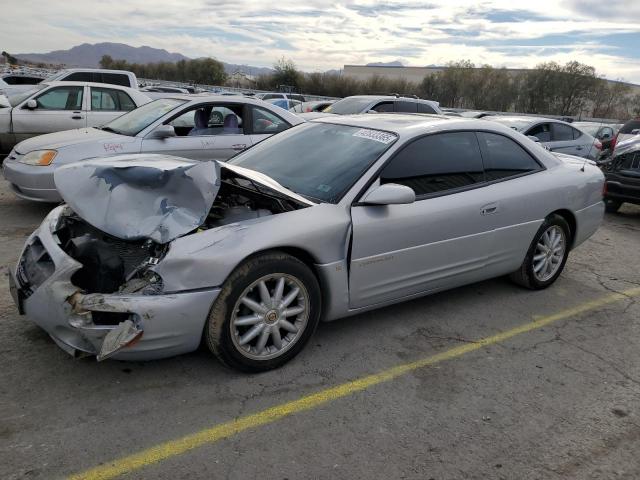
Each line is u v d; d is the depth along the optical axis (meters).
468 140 4.25
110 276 3.02
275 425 2.82
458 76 54.03
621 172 8.40
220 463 2.52
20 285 3.07
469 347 3.83
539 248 4.81
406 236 3.71
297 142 4.36
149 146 6.55
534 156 4.71
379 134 3.99
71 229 3.45
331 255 3.40
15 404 2.84
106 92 10.05
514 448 2.77
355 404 3.05
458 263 4.12
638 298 5.02
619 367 3.69
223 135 7.07
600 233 7.61
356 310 3.68
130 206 3.09
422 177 3.89
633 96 50.84
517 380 3.43
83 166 3.40
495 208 4.22
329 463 2.56
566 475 2.60
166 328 2.85
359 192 3.58
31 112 9.41
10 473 2.36
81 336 2.81
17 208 6.96
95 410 2.83
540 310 4.57
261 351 3.24
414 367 3.50
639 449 2.82
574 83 50.00
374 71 83.56
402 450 2.69
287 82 56.97
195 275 2.89
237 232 3.08
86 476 2.38
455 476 2.54
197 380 3.17
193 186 3.17
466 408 3.09
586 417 3.07
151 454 2.54
